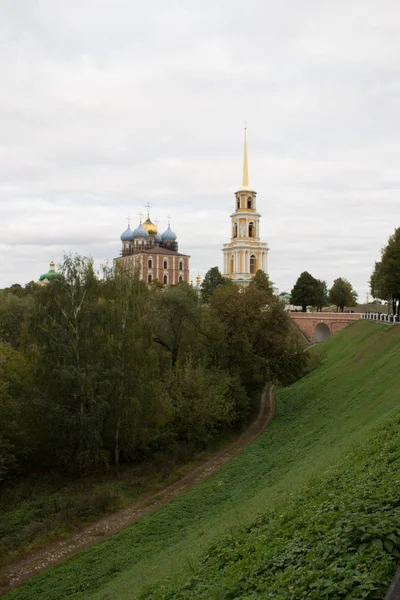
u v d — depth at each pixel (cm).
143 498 3356
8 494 3384
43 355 3697
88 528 2952
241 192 14788
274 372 5450
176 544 2330
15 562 2603
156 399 4022
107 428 3912
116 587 1947
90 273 3978
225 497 3009
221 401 4378
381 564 909
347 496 1410
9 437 3669
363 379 4569
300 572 1005
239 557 1394
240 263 14525
